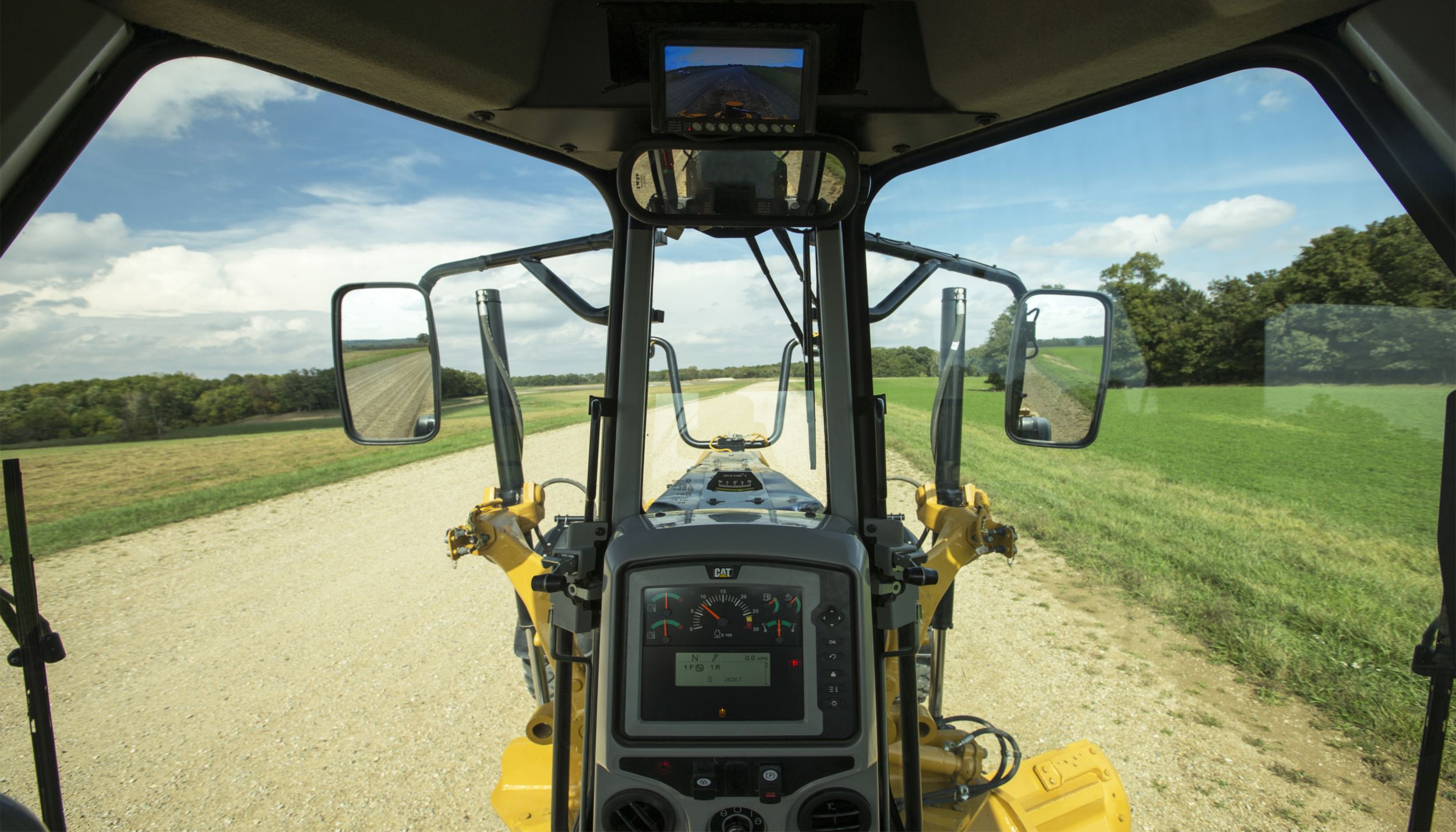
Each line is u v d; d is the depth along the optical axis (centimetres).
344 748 406
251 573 775
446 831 329
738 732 147
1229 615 546
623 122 170
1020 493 962
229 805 355
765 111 133
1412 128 125
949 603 240
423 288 198
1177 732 388
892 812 187
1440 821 305
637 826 150
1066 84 157
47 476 1417
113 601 698
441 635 570
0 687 508
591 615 163
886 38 165
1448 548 120
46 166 116
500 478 235
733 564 149
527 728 213
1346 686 433
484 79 152
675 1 136
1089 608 573
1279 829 306
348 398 182
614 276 192
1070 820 211
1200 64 148
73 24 111
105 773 389
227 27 125
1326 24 133
